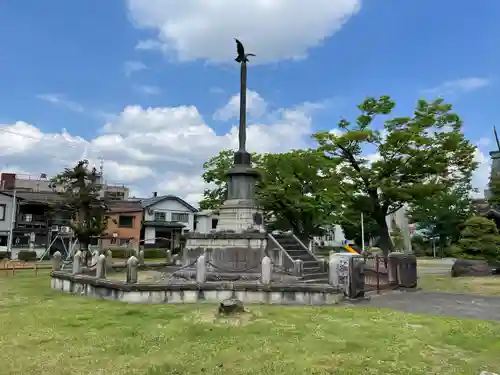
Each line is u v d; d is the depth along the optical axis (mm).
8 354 7992
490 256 25109
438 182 27391
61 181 28984
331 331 9836
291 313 11961
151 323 10656
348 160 28766
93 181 28531
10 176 56938
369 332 9758
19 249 46344
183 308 12742
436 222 59125
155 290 14039
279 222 37156
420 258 58938
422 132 26250
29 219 47250
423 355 7996
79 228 27297
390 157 26953
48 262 39750
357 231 64750
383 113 27484
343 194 29344
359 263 14938
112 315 11688
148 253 48156
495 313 12352
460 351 8289
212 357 7828
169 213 58062
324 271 18172
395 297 15547
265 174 32375
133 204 56188
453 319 11289
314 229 36688
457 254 26016
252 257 17625
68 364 7426
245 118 20922
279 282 14758
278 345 8609
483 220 25828
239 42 21016
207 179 38531
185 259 18609
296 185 32188
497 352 8227
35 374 6895
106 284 14945
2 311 12406
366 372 7039
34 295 16062
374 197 28250
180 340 9023
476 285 19375
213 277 15812
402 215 67375
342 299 14422
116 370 7121
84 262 22609
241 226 19188
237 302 11773
